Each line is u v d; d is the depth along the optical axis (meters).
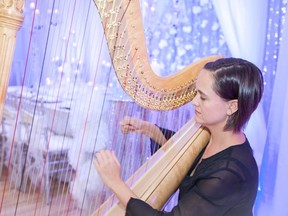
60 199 1.58
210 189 0.87
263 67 2.36
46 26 1.41
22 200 1.47
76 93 1.64
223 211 0.88
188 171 1.18
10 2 0.58
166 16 2.69
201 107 1.00
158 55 2.61
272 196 2.31
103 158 0.94
